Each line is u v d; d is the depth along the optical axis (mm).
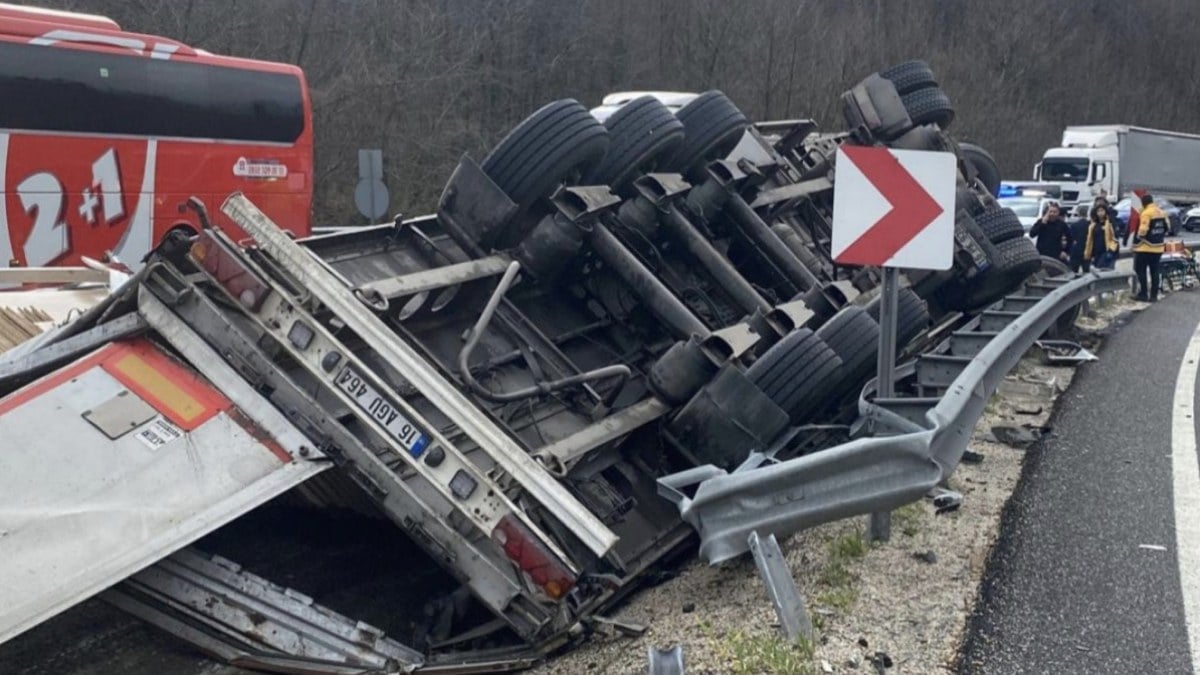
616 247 5781
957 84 48906
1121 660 3902
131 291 4809
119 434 4246
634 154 6211
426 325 5379
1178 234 38375
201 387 4570
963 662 3854
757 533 4125
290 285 4648
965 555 4844
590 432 4941
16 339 6742
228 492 4160
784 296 7383
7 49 12086
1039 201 28422
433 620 4637
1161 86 66938
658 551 5031
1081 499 5738
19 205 12305
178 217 13734
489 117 34125
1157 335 12172
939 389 6969
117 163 13086
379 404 4367
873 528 4969
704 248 6449
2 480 3961
